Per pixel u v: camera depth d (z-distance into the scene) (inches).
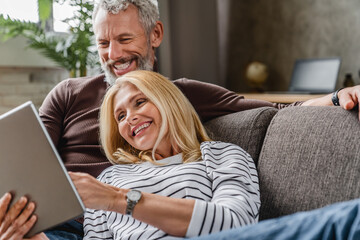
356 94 44.8
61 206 34.2
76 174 38.8
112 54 62.1
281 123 48.8
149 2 64.4
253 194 42.4
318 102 54.2
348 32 137.4
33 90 133.8
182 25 146.8
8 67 128.6
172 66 147.6
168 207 37.3
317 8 144.3
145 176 45.0
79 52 127.3
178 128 48.5
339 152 41.2
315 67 131.9
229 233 26.5
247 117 53.2
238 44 166.6
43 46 125.0
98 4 63.5
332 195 40.0
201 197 41.8
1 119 35.0
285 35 153.6
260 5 159.2
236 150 46.9
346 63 138.7
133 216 37.8
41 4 121.0
